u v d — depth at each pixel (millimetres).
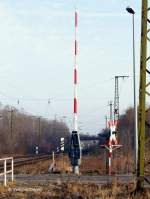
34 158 105438
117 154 65250
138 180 25578
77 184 30234
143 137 25656
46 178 40719
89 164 56625
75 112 44688
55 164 55656
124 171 48750
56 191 29016
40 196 27234
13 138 193500
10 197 27625
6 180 36062
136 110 47500
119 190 26938
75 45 43875
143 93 25578
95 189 27688
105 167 51719
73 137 45281
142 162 25672
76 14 43906
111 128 46188
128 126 125250
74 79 44281
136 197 24188
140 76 25625
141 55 25625
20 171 52312
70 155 45625
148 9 25906
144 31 25578
